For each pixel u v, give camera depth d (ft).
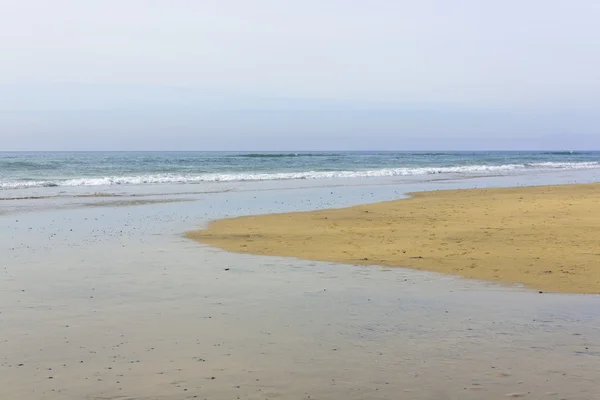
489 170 201.05
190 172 166.20
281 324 25.50
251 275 35.70
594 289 32.19
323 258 41.57
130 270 36.94
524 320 26.20
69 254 42.52
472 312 27.50
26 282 33.27
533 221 60.64
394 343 22.95
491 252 43.37
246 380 19.17
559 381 19.15
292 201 86.12
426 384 18.88
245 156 333.21
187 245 46.88
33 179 131.85
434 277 35.35
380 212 70.03
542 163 260.62
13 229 55.57
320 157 319.47
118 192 100.73
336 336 23.82
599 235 50.88
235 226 58.29
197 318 26.35
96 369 20.07
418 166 219.41
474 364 20.67
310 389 18.48
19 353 21.61
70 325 25.14
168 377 19.40
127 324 25.35
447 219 63.21
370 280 34.47
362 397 17.89
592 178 151.12
